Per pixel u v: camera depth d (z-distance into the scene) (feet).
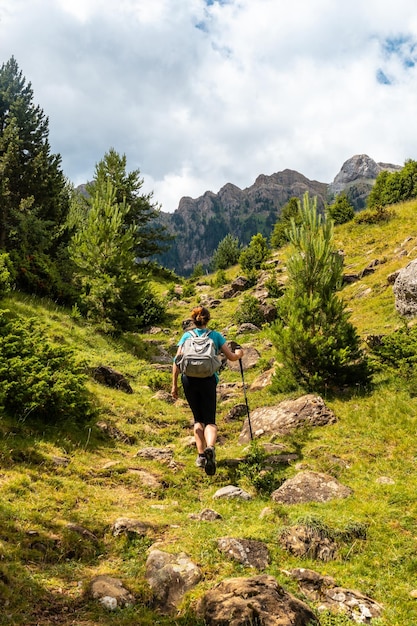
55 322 49.16
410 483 19.72
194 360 18.10
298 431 28.27
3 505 15.08
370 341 43.14
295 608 11.25
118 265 60.39
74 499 17.43
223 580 12.07
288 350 36.09
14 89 78.23
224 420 34.96
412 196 147.84
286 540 15.29
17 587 11.16
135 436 28.76
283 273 110.42
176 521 17.04
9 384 23.04
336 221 141.79
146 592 12.23
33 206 75.72
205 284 137.39
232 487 20.83
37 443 21.70
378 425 26.91
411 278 51.62
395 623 11.57
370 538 15.71
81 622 10.62
